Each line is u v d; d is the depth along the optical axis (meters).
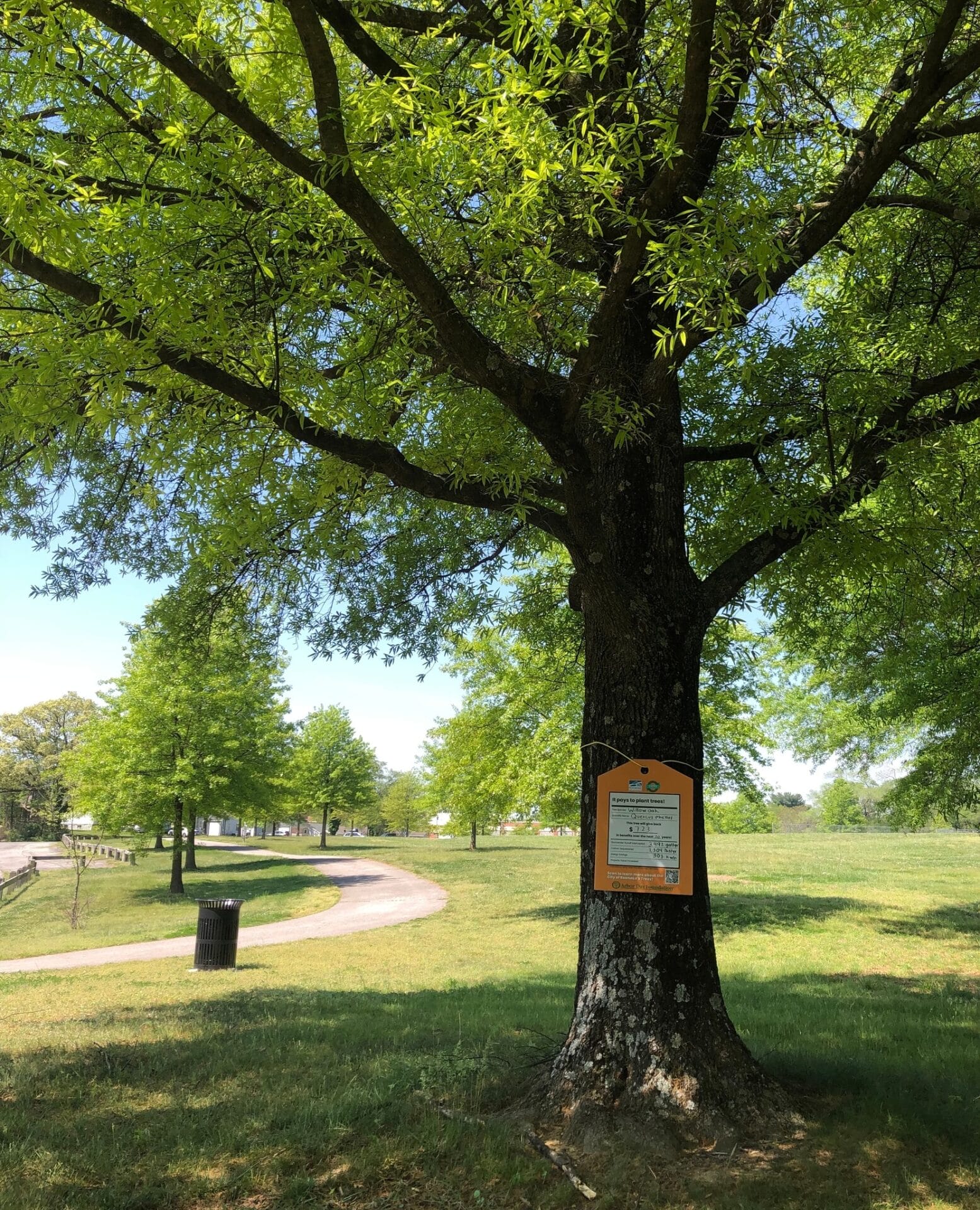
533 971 12.28
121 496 8.80
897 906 17.36
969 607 9.00
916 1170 4.11
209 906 13.35
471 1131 4.61
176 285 4.31
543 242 4.79
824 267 8.45
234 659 10.44
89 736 31.75
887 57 5.82
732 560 5.64
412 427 6.70
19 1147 4.59
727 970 11.40
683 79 4.54
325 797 56.41
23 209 3.96
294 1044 6.88
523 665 17.30
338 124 3.65
